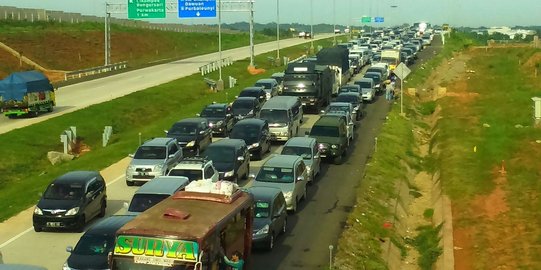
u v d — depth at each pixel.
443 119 55.88
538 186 34.03
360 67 90.19
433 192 36.78
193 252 15.33
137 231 15.55
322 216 28.73
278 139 43.69
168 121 52.12
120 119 55.94
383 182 35.81
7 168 40.78
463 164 39.47
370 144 45.03
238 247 18.70
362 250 25.28
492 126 51.59
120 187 32.72
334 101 54.38
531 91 70.88
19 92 53.31
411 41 129.50
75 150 46.38
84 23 129.75
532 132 48.69
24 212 28.62
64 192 26.30
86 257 19.91
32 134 47.25
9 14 116.38
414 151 47.12
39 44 101.50
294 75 54.47
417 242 28.88
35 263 22.11
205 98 64.81
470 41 153.88
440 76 92.31
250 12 87.31
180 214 16.62
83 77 79.38
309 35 177.00
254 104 50.22
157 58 117.56
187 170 29.64
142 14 79.94
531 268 23.39
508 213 29.97
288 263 22.78
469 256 25.39
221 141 35.34
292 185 29.14
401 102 58.41
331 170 37.78
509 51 120.06
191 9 79.19
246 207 19.31
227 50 129.00
